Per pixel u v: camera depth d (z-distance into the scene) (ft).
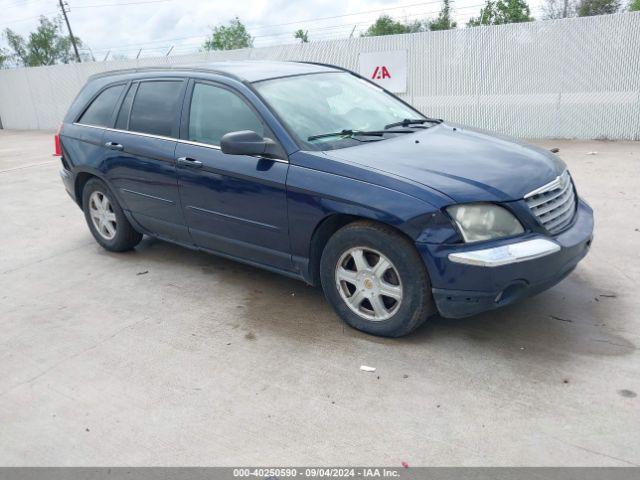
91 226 20.12
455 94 44.62
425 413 10.23
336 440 9.70
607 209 21.47
